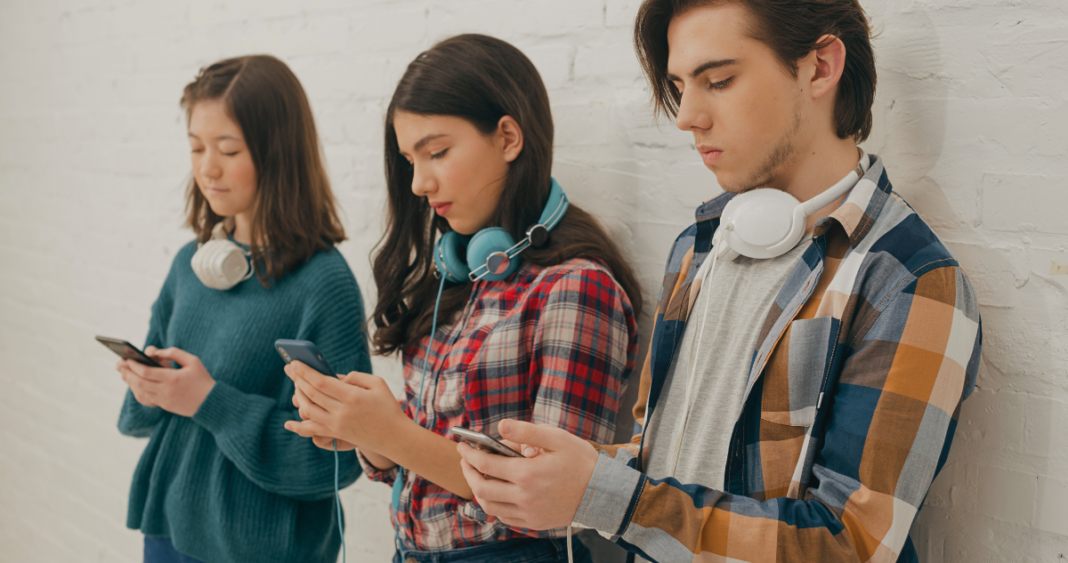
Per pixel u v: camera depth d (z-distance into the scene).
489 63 0.97
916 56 0.87
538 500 0.66
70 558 2.33
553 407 0.88
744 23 0.66
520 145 0.98
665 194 1.12
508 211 0.99
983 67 0.82
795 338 0.68
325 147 1.59
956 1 0.84
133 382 1.17
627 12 1.13
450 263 1.04
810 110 0.70
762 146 0.69
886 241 0.67
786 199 0.71
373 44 1.47
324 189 1.30
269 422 1.17
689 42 0.69
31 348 2.43
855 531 0.60
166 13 1.86
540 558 0.95
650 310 1.14
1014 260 0.81
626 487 0.65
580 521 0.67
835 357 0.65
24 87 2.34
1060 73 0.77
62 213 2.24
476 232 1.04
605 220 1.19
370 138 1.50
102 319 2.13
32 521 2.48
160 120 1.89
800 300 0.69
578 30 1.19
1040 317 0.79
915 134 0.87
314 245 1.24
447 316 1.06
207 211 1.37
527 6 1.25
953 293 0.64
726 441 0.73
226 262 1.21
